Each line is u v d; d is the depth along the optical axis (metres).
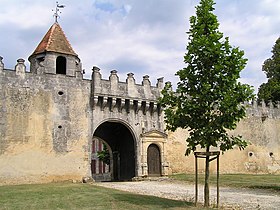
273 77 39.47
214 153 11.58
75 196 14.34
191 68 11.62
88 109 26.86
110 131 34.06
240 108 11.26
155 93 29.77
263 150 36.22
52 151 24.77
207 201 11.56
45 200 13.08
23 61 25.16
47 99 25.42
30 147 24.03
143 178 27.25
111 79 27.97
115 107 28.00
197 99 11.45
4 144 23.17
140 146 28.33
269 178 25.22
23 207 11.22
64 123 25.66
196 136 11.40
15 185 21.80
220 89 11.09
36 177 23.75
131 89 28.62
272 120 38.19
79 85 26.95
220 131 11.32
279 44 38.16
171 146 30.08
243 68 11.15
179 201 12.87
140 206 11.32
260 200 13.62
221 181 22.88
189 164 30.83
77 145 25.80
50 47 26.84
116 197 13.84
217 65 10.98
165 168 29.03
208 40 11.20
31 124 24.41
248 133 35.53
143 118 29.09
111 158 34.03
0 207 11.25
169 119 11.93
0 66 24.08
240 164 34.28
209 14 11.66
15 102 24.12
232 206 11.96
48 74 25.91
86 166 25.80
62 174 24.75
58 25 29.34
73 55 27.59
